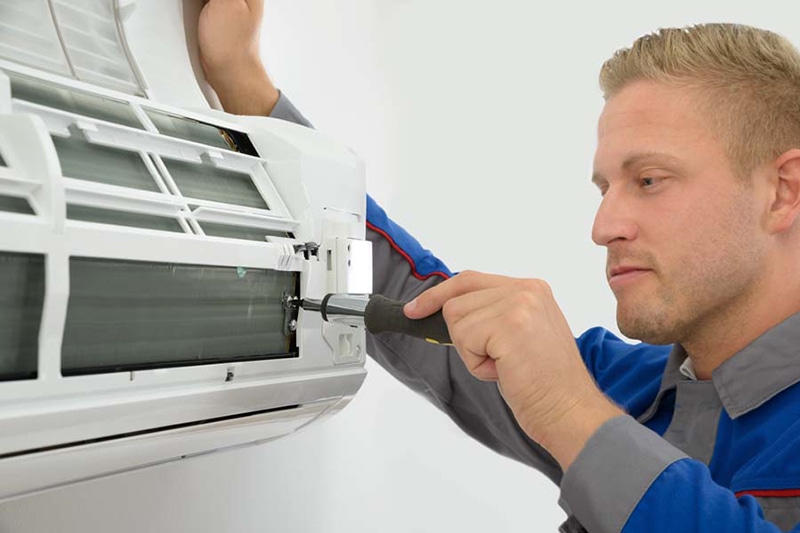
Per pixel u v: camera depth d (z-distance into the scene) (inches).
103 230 20.4
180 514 37.8
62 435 20.4
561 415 26.3
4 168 19.0
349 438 49.7
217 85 38.9
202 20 37.3
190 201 24.8
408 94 56.2
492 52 62.0
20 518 30.5
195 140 28.1
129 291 21.9
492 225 62.2
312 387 29.4
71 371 20.3
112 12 30.3
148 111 26.8
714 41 32.4
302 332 28.9
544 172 65.1
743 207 31.7
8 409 18.6
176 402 23.5
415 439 55.4
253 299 26.9
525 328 25.9
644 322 32.5
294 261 28.0
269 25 44.4
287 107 39.9
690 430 34.9
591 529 25.7
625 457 25.3
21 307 18.8
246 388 26.2
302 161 29.6
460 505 58.7
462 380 44.8
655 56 32.9
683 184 31.6
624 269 32.9
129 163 24.3
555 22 65.0
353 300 28.4
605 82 35.8
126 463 24.1
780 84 31.8
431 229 58.1
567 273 66.5
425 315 27.8
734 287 32.4
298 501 45.5
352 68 51.5
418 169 57.2
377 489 52.0
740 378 32.9
